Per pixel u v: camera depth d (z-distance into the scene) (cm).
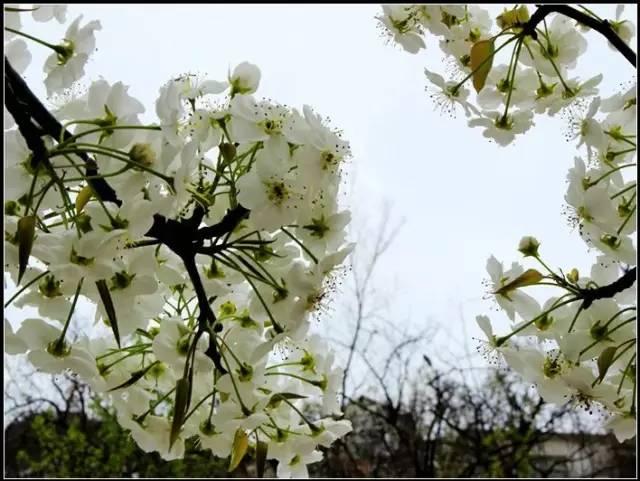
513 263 48
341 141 40
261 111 39
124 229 36
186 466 216
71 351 40
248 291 45
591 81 53
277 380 45
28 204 34
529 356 46
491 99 55
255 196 39
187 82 41
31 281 38
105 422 212
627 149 49
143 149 36
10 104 34
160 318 43
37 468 214
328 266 41
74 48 40
